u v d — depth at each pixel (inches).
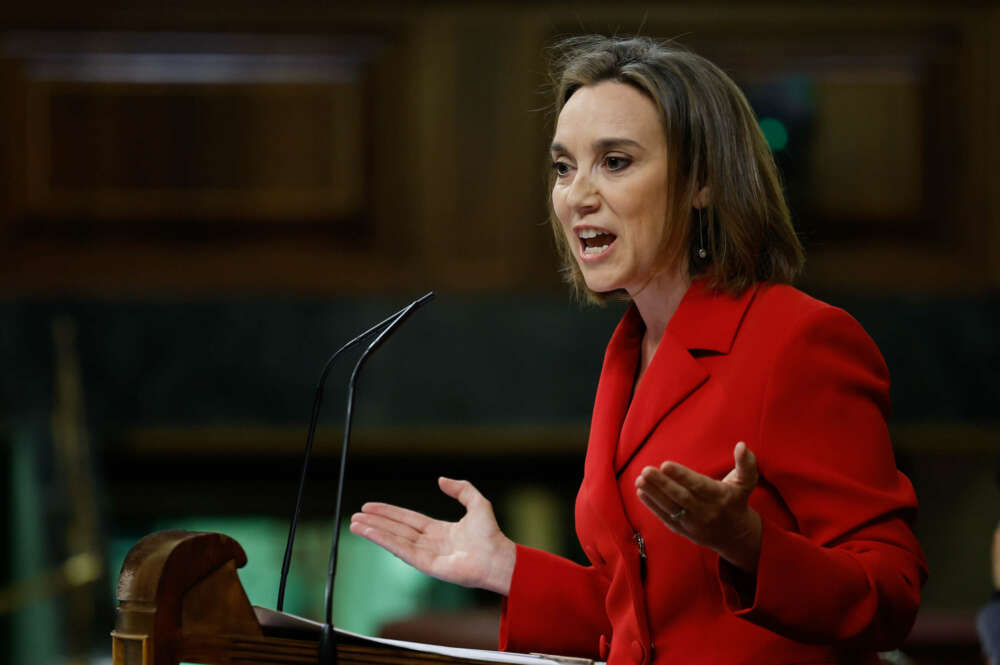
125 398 693.9
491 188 703.1
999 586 348.5
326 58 701.9
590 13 698.2
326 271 701.3
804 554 182.2
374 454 727.1
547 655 219.1
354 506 736.3
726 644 204.5
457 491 244.2
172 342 696.4
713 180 217.0
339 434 693.9
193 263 699.4
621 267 218.1
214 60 699.4
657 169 215.8
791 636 187.2
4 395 691.4
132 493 725.9
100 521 706.2
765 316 210.7
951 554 732.0
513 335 694.5
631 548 213.8
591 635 238.4
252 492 732.0
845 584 183.5
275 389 695.1
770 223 219.6
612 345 241.4
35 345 692.7
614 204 216.1
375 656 195.9
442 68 700.7
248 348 696.4
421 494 738.2
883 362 209.2
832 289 702.5
